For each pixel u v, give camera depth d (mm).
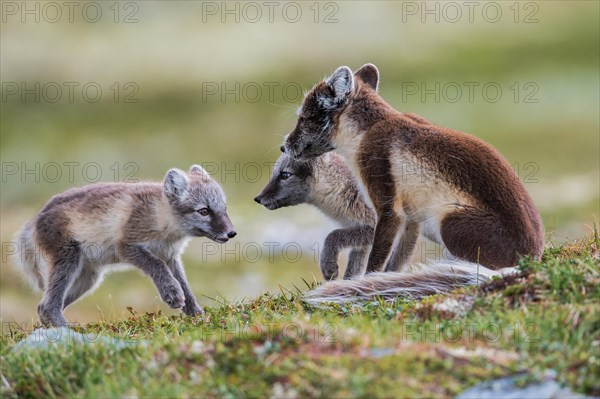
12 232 32156
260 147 46156
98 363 8578
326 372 7645
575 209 29484
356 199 14383
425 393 7371
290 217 29766
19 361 8812
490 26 63906
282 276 25453
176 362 8258
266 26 66438
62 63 61688
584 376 7441
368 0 69562
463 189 11484
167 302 13547
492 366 7672
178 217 14016
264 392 7602
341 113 13195
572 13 64688
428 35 63344
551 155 42156
